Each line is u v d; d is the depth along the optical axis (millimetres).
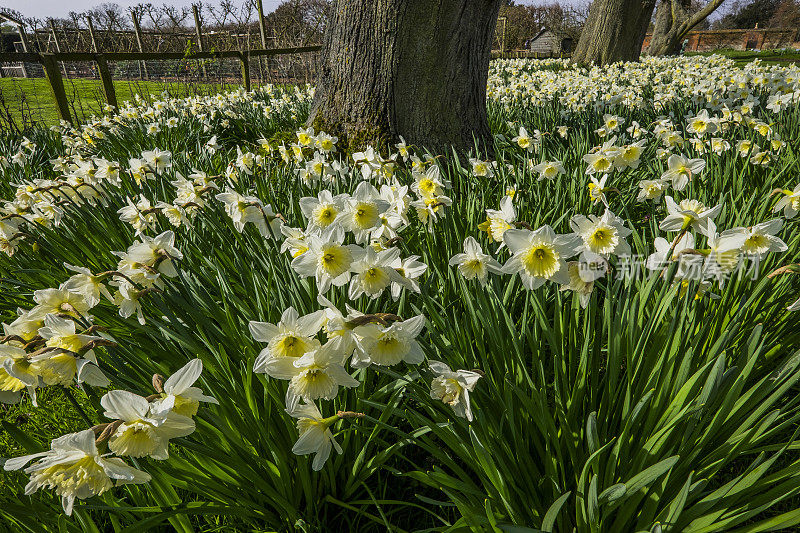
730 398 1373
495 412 1673
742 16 55094
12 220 2691
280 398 1618
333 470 1637
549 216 2850
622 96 6207
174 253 1854
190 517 1704
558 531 1480
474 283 1882
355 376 1771
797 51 31766
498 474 1320
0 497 1653
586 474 1366
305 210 1892
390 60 4629
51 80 7656
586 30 18641
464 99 4848
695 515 1328
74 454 1074
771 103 5188
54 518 1427
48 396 2416
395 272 1519
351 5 4707
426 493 1809
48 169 5695
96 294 1663
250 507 1507
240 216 2273
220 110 7832
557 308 1804
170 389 1152
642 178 3814
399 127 4762
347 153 4812
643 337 1619
